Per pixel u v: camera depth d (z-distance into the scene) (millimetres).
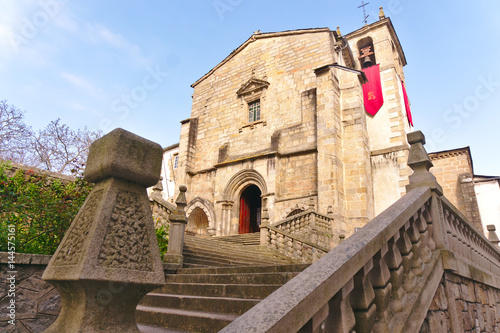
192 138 24422
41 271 5105
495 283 6957
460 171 20938
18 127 20984
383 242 3090
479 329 5262
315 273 2287
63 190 7148
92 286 2031
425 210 4805
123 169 2463
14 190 6418
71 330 1962
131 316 2238
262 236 12406
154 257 2430
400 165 17844
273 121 20938
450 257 4582
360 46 25172
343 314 2350
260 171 19500
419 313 3307
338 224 15656
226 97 24312
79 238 2297
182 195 8391
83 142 24859
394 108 19797
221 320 3693
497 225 19031
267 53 23266
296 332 1842
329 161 16969
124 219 2375
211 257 9312
